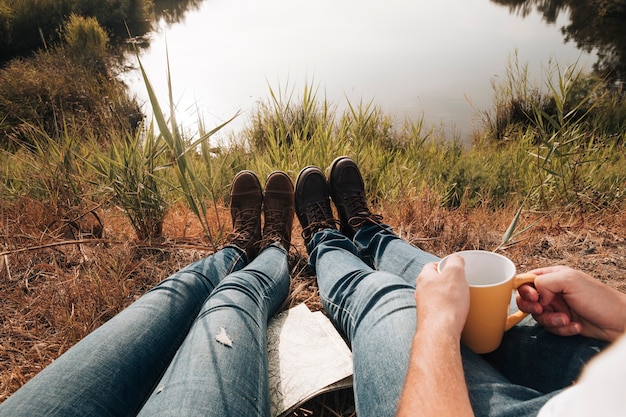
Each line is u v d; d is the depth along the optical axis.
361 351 0.92
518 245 2.00
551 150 2.40
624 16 14.34
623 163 3.43
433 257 1.32
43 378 0.82
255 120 4.54
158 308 1.11
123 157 1.98
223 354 0.90
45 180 2.07
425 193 2.50
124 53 11.22
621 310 0.75
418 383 0.60
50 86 6.58
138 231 1.96
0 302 1.51
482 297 0.76
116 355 0.91
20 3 10.85
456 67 9.96
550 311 0.83
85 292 1.48
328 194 2.16
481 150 4.86
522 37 13.73
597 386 0.33
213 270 1.43
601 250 1.99
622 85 7.37
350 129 3.54
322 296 1.34
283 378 1.10
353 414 1.07
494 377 0.75
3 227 1.89
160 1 24.52
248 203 2.06
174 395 0.79
